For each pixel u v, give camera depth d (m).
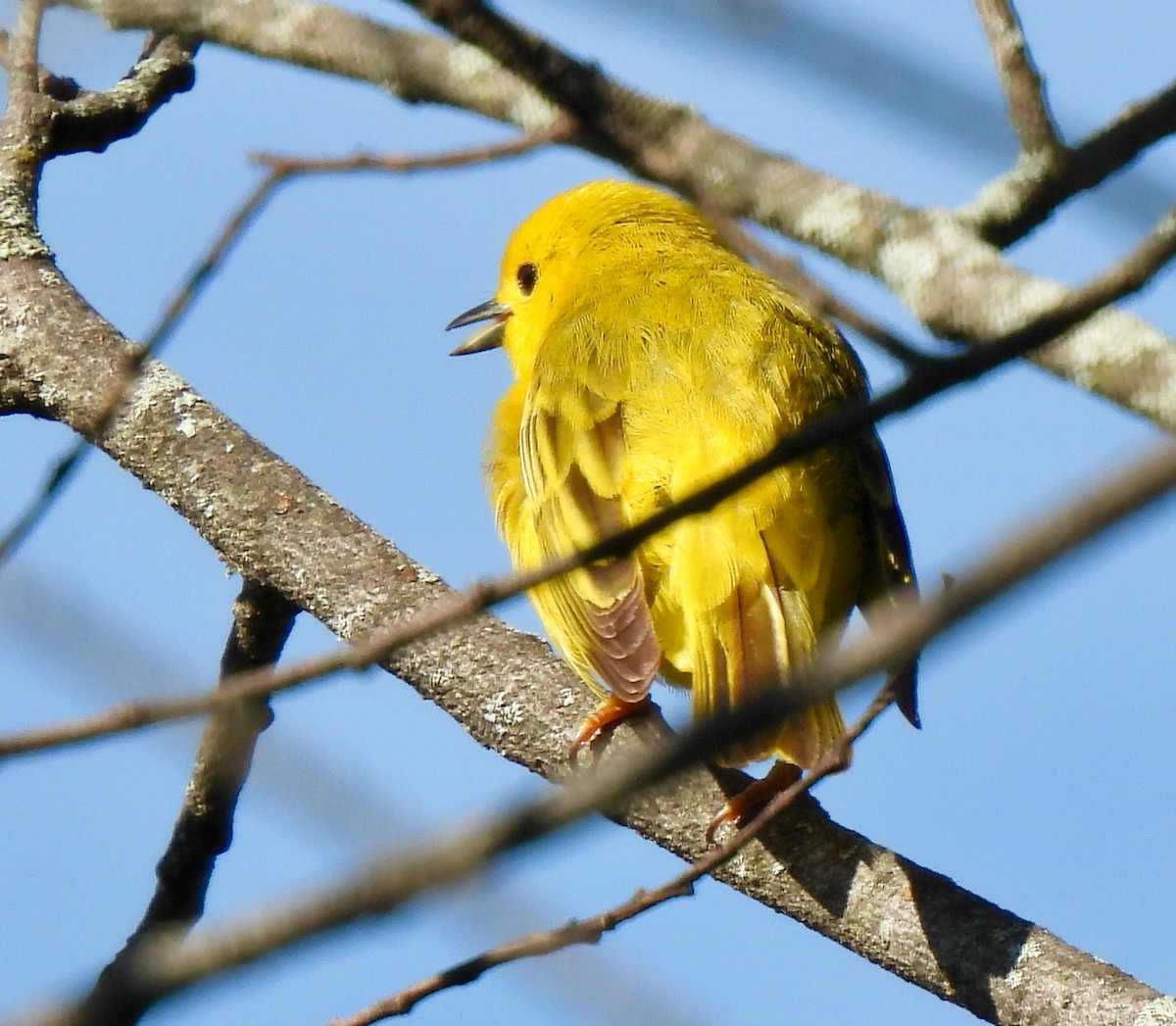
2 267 11.62
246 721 10.76
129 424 11.04
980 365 5.14
